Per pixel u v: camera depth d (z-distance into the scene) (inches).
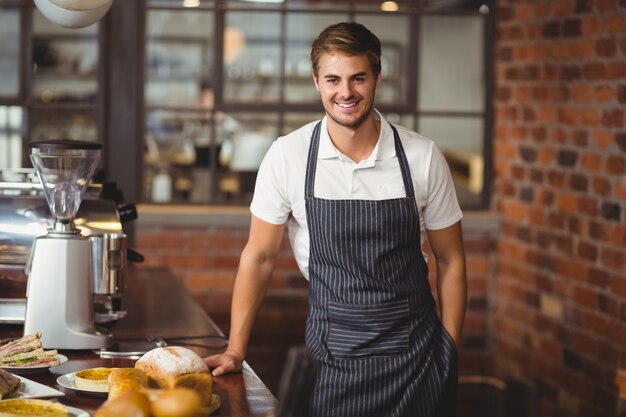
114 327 128.1
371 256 112.2
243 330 114.0
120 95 226.1
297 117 233.3
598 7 177.8
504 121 224.7
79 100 226.5
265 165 115.6
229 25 229.9
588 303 181.9
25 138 226.4
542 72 203.5
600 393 176.9
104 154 226.4
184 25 228.5
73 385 93.7
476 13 230.2
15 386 88.9
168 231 222.2
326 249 113.0
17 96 225.8
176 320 133.9
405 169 113.7
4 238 126.0
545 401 199.0
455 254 119.6
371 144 114.0
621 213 169.8
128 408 69.1
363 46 107.5
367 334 111.6
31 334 110.6
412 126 233.6
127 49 225.3
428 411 112.7
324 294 113.5
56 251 110.8
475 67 231.8
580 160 185.8
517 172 217.0
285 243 224.7
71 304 111.3
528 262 209.9
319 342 113.0
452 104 233.1
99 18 128.6
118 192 138.6
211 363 106.8
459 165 233.5
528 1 211.0
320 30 232.1
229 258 224.1
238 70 231.5
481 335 228.5
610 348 173.6
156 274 174.6
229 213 223.1
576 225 187.3
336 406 111.1
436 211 116.8
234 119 231.8
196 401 70.4
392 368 111.1
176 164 230.2
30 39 225.1
